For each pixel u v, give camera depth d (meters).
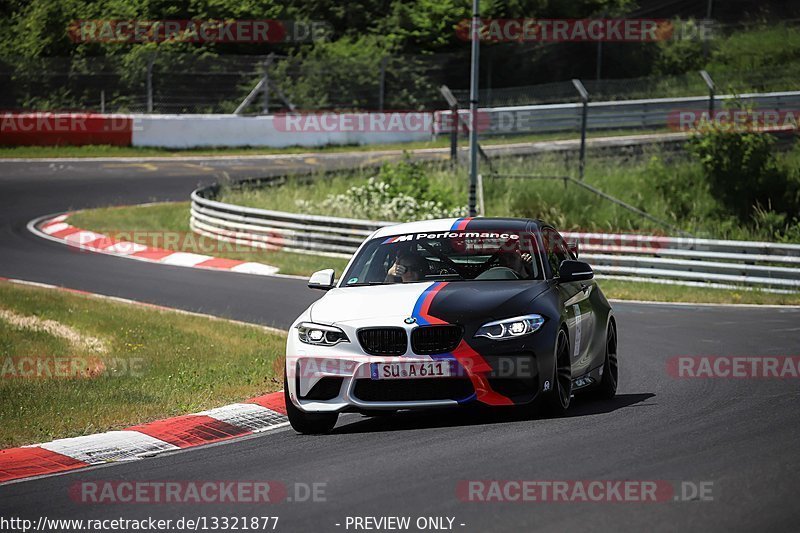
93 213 68.81
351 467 16.41
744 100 85.81
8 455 19.16
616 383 23.78
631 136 96.31
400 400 18.97
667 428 18.53
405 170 69.62
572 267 21.16
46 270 51.50
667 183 72.19
